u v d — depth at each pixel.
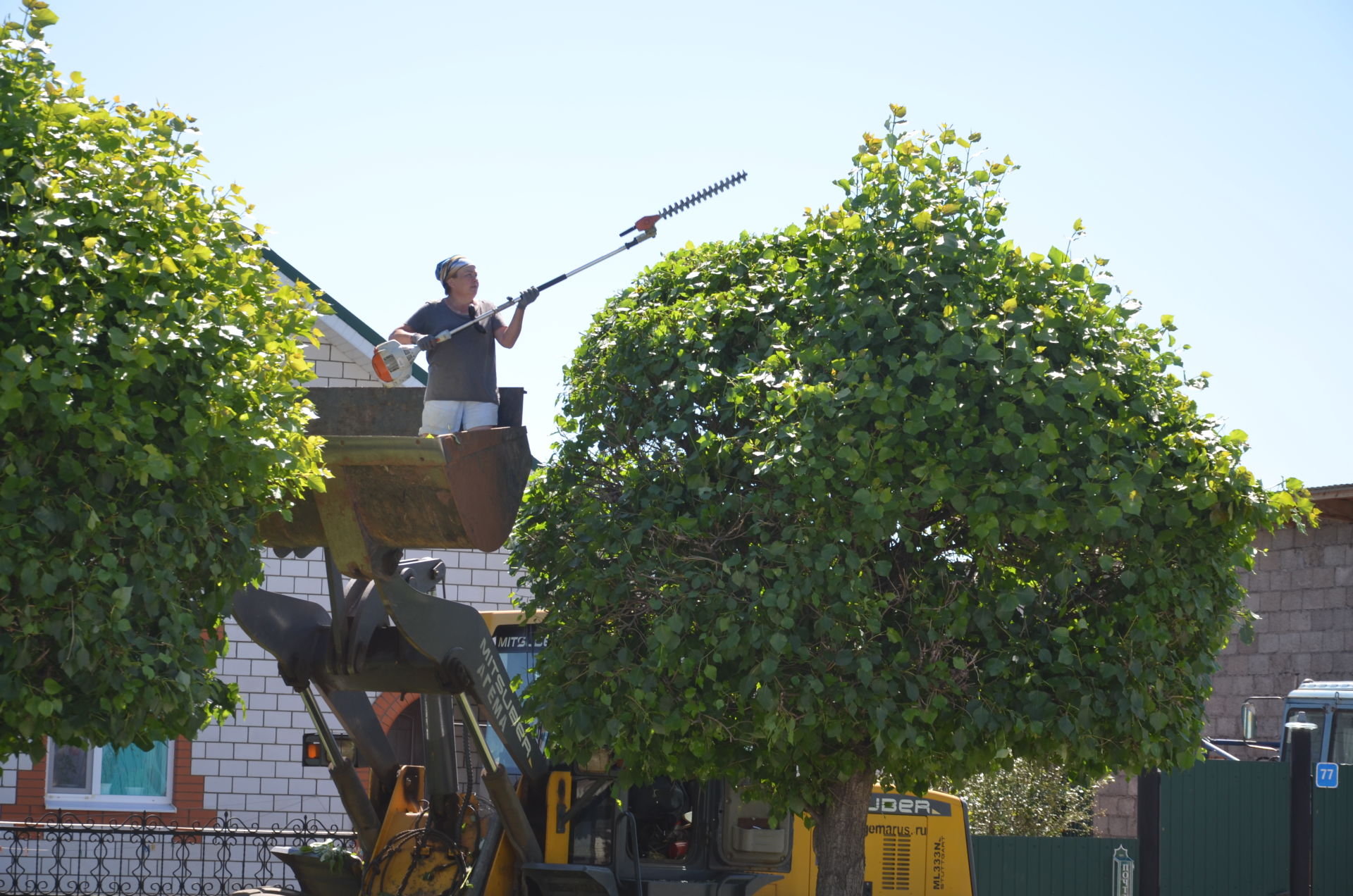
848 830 9.75
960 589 8.80
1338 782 17.34
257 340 6.84
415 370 18.02
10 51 6.51
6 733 6.46
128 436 6.29
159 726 6.62
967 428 8.35
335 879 10.71
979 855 15.55
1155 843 15.04
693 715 8.69
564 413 10.08
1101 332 8.79
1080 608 8.84
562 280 9.40
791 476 8.38
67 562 6.09
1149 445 8.59
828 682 8.55
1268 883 16.61
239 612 9.10
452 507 8.05
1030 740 8.97
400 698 17.48
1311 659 23.92
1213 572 8.86
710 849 10.07
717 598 8.50
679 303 9.56
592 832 9.71
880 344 8.60
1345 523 23.72
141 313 6.36
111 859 16.25
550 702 9.05
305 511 8.34
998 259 8.82
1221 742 20.88
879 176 9.16
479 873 9.45
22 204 6.18
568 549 9.25
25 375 5.91
